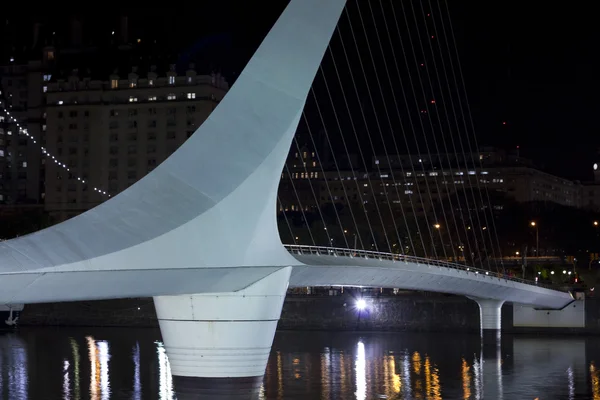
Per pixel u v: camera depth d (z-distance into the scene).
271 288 46.22
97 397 55.62
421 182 194.50
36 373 66.88
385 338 95.69
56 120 161.38
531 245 147.75
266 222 44.97
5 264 36.22
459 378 64.19
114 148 158.62
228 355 45.66
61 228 40.09
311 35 46.41
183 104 155.88
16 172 171.00
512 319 101.50
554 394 57.56
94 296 40.66
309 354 78.81
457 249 130.88
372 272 60.25
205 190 43.28
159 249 41.03
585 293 105.00
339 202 190.00
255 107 45.53
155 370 68.44
